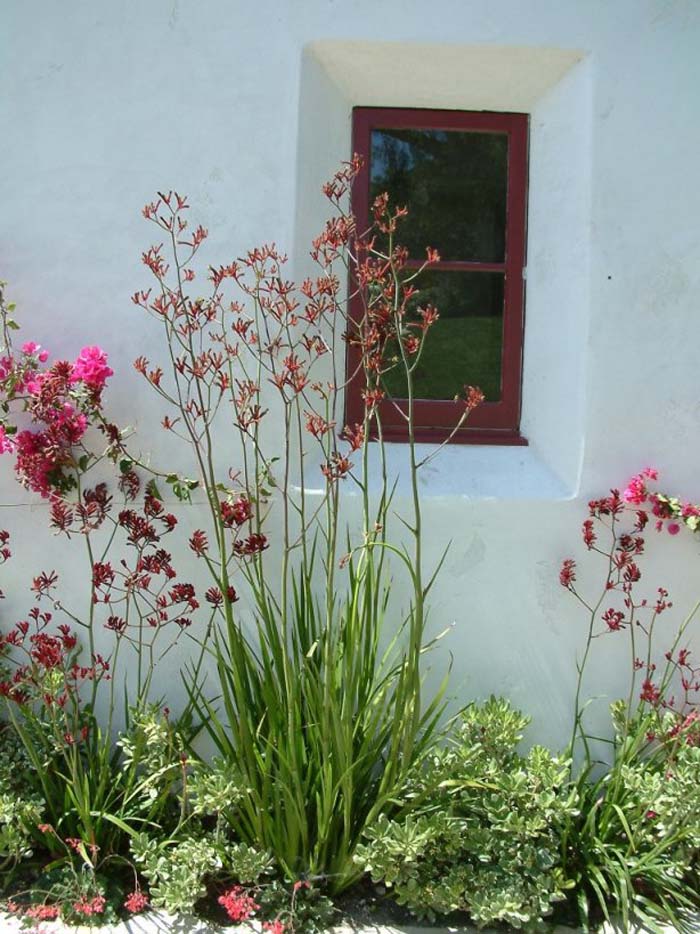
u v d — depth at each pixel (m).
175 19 2.77
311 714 2.43
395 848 2.26
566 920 2.40
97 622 2.86
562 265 2.96
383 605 2.61
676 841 2.51
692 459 2.88
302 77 2.79
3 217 2.79
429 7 2.79
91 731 2.68
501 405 3.13
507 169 3.12
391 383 3.09
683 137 2.84
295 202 2.79
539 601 2.87
